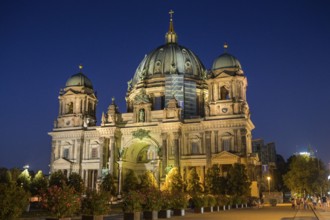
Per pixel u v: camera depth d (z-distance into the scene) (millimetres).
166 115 103250
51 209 28750
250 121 99688
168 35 137875
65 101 118312
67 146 113812
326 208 69750
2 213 23750
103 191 35750
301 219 40656
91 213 33344
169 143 101875
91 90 121625
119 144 108562
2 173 90875
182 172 100062
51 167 113000
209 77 102938
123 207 38688
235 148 95250
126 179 96938
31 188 89688
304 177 111312
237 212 56438
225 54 105562
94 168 109250
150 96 120500
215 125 98375
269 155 148250
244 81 102250
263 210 63250
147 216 41312
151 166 110812
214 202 58750
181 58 125250
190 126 102250
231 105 98500
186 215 48844
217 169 89188
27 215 48312
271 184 132000
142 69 128125
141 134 105562
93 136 112062
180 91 115938
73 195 30141
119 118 111562
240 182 85562
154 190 43656
